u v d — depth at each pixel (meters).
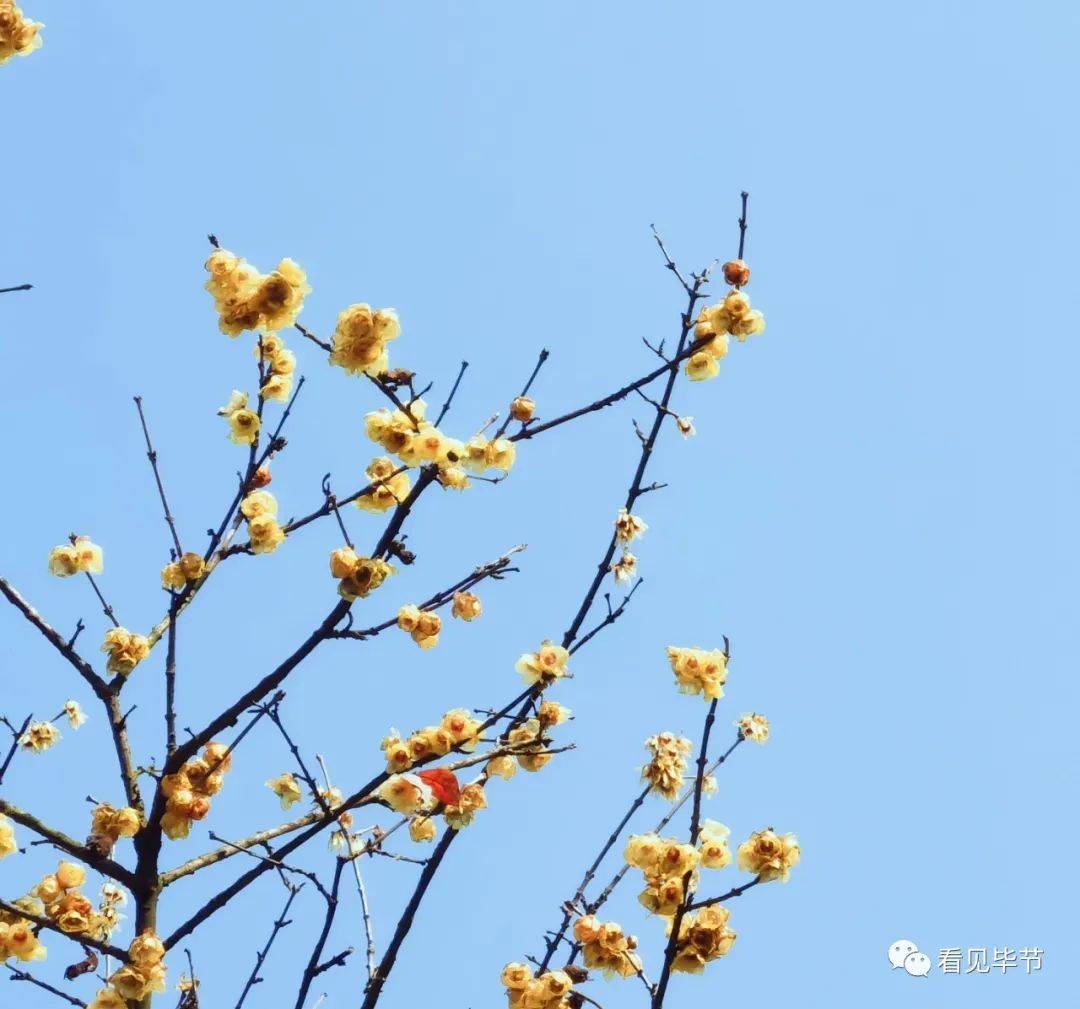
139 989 4.87
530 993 4.84
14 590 5.46
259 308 4.93
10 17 5.38
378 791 5.07
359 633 5.17
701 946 4.80
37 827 5.07
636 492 5.89
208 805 5.26
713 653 5.19
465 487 5.34
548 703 5.48
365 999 4.93
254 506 5.72
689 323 6.13
